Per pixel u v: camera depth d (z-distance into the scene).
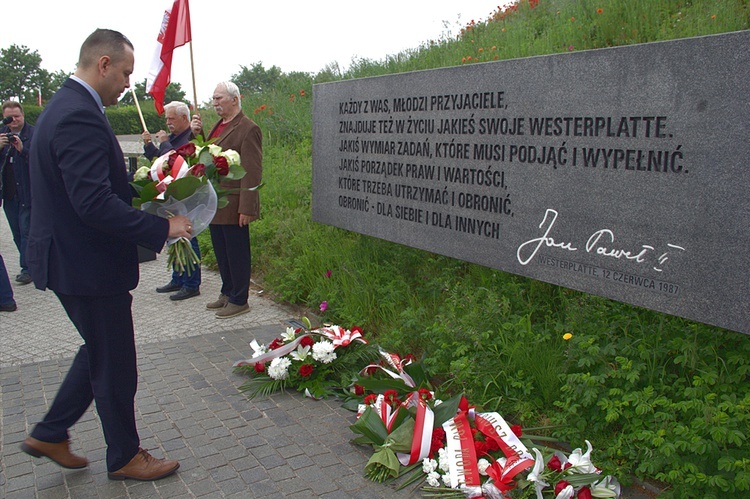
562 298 4.34
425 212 5.29
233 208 5.86
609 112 3.70
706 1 6.79
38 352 5.28
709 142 3.23
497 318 4.25
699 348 3.43
